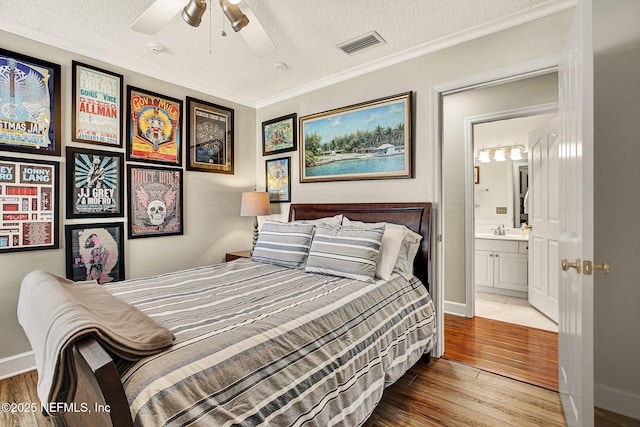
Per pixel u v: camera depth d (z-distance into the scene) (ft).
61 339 2.97
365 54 8.76
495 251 13.60
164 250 10.11
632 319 5.75
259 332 4.06
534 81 9.69
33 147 7.49
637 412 5.70
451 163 11.34
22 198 7.35
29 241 7.45
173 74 10.02
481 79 7.47
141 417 2.76
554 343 8.92
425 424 5.65
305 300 5.41
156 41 7.99
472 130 10.92
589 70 4.15
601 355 6.03
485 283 13.91
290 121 11.78
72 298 3.93
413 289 7.41
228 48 8.36
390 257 7.23
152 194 9.75
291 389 3.84
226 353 3.56
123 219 9.09
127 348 3.21
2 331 7.13
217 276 7.23
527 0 6.43
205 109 11.19
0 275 7.11
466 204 10.96
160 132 9.93
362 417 4.81
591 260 4.15
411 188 8.69
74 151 8.14
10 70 7.16
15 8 6.60
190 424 2.91
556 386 6.80
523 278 12.86
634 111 5.69
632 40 5.68
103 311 4.07
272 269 8.00
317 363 4.29
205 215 11.27
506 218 14.58
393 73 9.00
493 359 8.04
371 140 9.40
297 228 8.60
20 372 7.30
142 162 9.50
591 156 4.14
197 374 3.20
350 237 7.38
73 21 7.11
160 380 3.01
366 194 9.62
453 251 11.30
